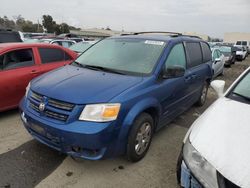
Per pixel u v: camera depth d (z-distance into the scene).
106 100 3.10
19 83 5.24
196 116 5.84
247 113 2.74
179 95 4.60
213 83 3.76
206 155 2.19
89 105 3.06
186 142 2.52
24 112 3.50
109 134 3.08
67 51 6.55
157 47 4.29
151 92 3.65
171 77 4.03
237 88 3.30
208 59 6.31
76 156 3.12
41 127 3.24
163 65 4.02
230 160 2.07
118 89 3.31
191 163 2.29
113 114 3.09
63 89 3.31
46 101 3.27
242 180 1.91
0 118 5.14
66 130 3.01
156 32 5.51
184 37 5.16
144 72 3.86
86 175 3.35
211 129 2.47
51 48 6.14
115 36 5.03
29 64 5.54
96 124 3.01
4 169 3.39
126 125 3.24
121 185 3.19
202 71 5.71
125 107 3.21
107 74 3.80
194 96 5.68
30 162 3.58
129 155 3.50
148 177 3.38
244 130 2.41
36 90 3.48
